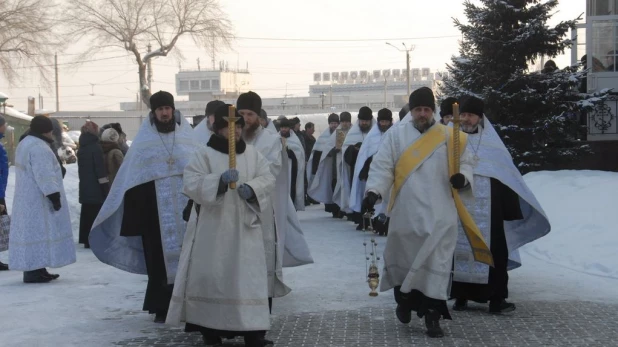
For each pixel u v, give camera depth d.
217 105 8.75
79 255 12.45
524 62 17.00
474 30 17.03
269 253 7.22
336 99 108.56
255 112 7.81
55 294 9.24
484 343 6.64
